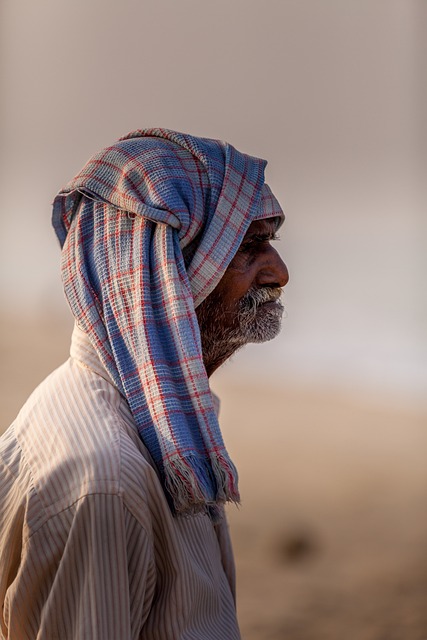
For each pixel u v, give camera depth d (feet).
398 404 64.18
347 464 46.44
